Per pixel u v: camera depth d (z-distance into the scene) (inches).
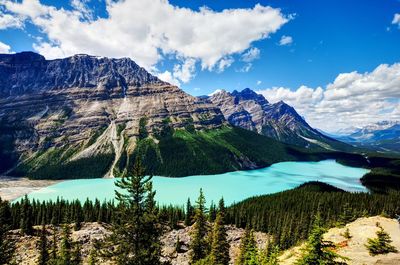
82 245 3644.2
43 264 2615.7
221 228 2504.9
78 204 5241.1
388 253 1536.7
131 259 1102.4
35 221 4921.3
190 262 2630.4
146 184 1124.5
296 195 7293.3
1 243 1594.5
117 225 1112.8
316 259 1014.4
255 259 1840.6
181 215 5625.0
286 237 4303.6
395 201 6624.0
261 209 6067.9
